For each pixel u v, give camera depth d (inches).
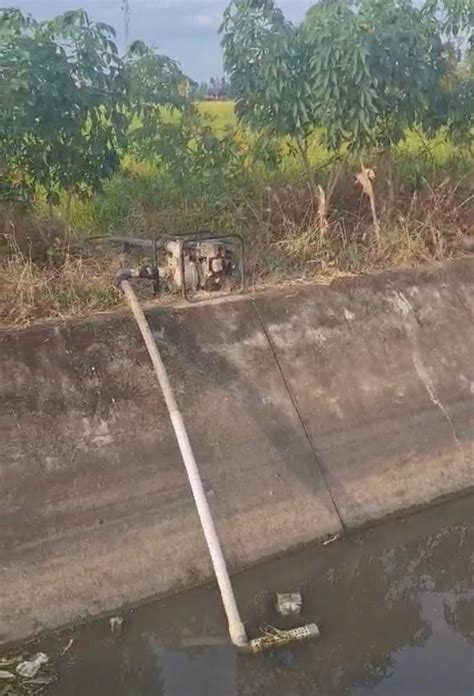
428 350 294.5
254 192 346.0
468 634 206.1
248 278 285.3
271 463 244.4
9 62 260.2
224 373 251.3
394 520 253.6
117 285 261.4
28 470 211.3
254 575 224.4
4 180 283.1
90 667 190.1
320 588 224.1
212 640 199.2
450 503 264.2
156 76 343.9
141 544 216.1
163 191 349.1
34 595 198.8
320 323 278.1
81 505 213.6
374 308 292.2
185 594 213.6
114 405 229.9
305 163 358.6
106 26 285.0
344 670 192.1
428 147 400.5
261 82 337.4
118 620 201.6
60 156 285.9
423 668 192.5
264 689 185.5
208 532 203.2
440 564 237.6
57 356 229.8
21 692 179.8
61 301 251.4
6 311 241.4
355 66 311.0
